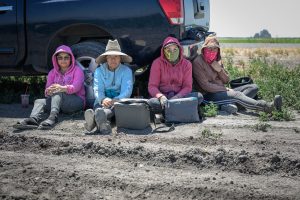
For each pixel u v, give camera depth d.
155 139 5.03
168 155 4.39
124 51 6.59
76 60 6.71
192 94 6.19
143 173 4.03
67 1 6.63
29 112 6.68
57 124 5.86
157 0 6.42
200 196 3.51
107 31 6.58
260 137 5.11
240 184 3.73
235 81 7.20
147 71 7.77
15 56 6.94
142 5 6.45
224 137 5.11
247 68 11.88
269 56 19.19
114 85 6.16
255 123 5.86
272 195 3.48
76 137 5.15
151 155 4.44
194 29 6.87
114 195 3.55
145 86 7.66
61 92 6.10
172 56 6.23
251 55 19.45
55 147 4.80
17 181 3.80
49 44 6.79
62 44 7.04
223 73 6.79
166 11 6.40
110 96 6.18
